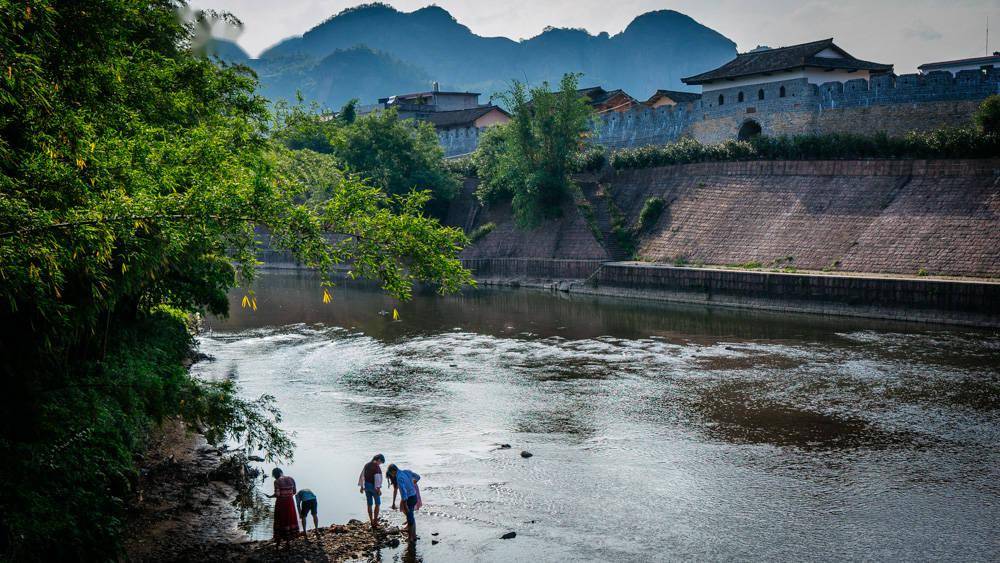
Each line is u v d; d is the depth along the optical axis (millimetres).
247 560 15484
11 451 13156
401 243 15305
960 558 15492
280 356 36281
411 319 48125
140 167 14125
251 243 17938
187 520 17328
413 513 16922
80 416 15758
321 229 15000
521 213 68750
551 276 64500
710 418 25250
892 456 21250
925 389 27844
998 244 42625
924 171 49469
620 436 23578
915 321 41531
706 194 61094
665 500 18594
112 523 14047
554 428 24516
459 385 30297
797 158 58188
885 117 58344
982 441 22266
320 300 58188
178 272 23141
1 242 10430
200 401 15641
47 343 13250
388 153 75500
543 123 67188
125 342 24547
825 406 26203
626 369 32719
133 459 19516
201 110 20656
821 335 38844
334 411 26703
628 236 63750
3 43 10383
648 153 68188
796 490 19047
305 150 25203
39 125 12109
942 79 55562
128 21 16625
